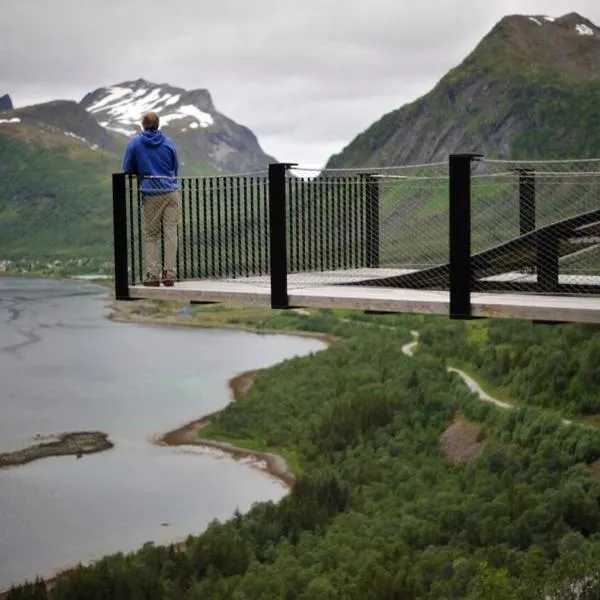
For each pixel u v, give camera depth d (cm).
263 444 8600
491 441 8125
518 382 9462
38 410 9688
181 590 5450
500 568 5566
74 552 5872
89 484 7231
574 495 6462
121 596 5184
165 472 7638
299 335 16112
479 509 6544
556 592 4822
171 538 6181
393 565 5694
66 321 18012
